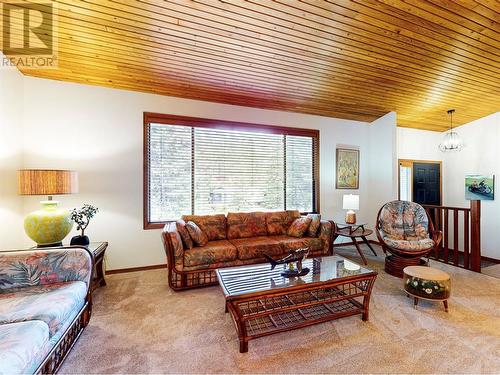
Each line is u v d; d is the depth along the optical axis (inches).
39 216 97.4
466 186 207.2
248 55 114.5
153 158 143.6
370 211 201.0
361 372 61.1
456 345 71.2
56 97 124.6
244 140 164.6
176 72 124.4
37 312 58.5
